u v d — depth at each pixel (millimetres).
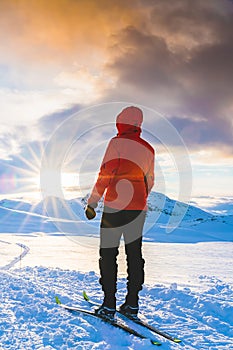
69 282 4590
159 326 3105
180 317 3336
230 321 3367
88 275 5016
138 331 2855
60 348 2502
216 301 3650
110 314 3004
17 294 3578
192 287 4988
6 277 4359
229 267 8602
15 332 2729
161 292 4004
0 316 3020
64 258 9891
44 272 5195
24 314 3072
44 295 3625
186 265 8742
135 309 3111
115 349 2523
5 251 10984
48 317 3039
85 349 2494
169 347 2654
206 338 2893
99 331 2803
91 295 3912
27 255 10227
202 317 3375
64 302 3512
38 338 2648
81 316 3074
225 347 2734
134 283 3104
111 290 3033
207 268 8227
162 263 9023
